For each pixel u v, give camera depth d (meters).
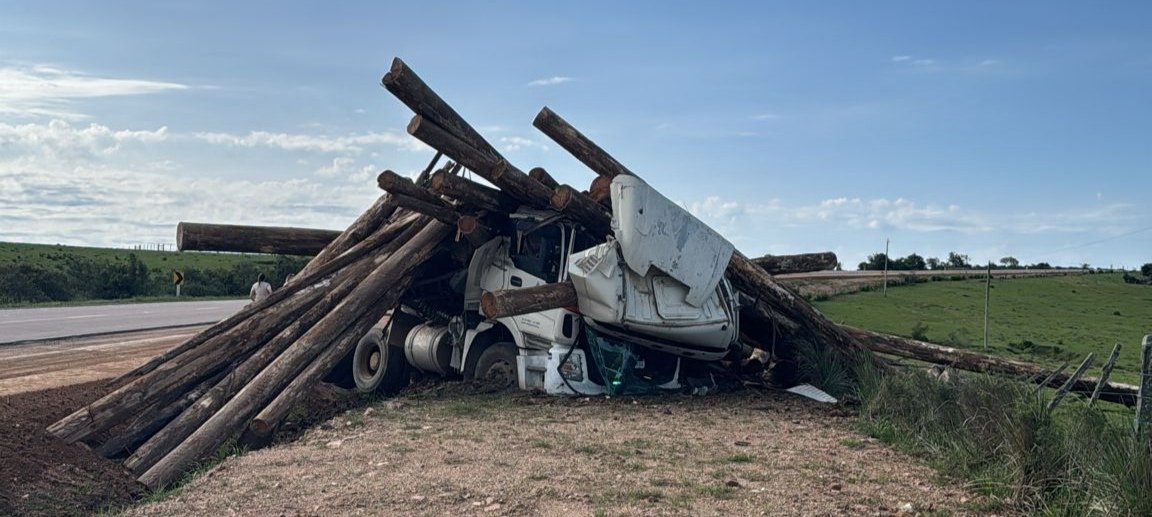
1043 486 7.44
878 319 35.12
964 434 8.98
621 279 12.05
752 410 11.97
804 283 49.44
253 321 12.55
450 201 14.00
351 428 10.43
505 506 6.89
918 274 62.47
